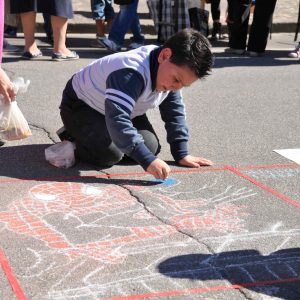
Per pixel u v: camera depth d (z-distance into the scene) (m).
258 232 2.86
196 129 4.62
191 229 2.85
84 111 3.60
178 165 3.73
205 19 8.31
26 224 2.83
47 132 4.33
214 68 7.21
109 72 3.39
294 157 4.03
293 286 2.41
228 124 4.81
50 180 3.40
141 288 2.34
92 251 2.60
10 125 3.75
